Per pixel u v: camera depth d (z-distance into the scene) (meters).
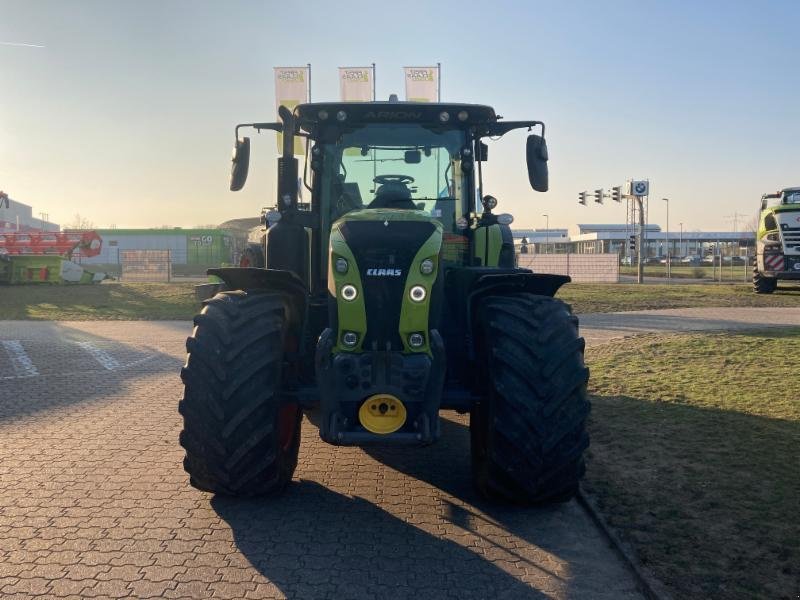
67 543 3.78
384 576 3.44
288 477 4.57
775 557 3.51
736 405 6.51
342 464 5.31
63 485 4.72
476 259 5.43
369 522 4.14
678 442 5.42
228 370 4.04
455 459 5.47
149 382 8.52
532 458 4.01
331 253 4.14
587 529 4.04
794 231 19.88
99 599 3.18
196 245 56.38
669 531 3.85
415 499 4.54
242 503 4.42
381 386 3.90
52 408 7.07
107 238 56.00
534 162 5.44
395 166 5.35
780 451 5.11
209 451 4.04
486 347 4.29
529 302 4.34
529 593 3.29
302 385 4.55
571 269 32.91
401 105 5.18
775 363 8.54
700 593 3.18
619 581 3.41
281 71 20.17
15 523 4.05
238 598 3.20
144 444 5.73
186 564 3.54
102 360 10.27
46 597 3.19
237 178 5.50
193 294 21.22
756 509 4.09
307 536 3.91
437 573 3.48
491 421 4.10
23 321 16.17
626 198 32.66
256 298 4.36
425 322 3.99
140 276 34.25
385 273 3.99
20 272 24.73
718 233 93.06
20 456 5.38
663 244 92.50
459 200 5.40
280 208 5.18
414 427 3.95
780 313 16.05
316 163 5.29
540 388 4.01
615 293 21.89
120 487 4.68
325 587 3.32
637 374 8.24
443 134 5.38
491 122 5.30
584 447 4.07
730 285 26.69
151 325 15.38
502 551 3.74
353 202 5.30
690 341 10.44
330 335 4.02
